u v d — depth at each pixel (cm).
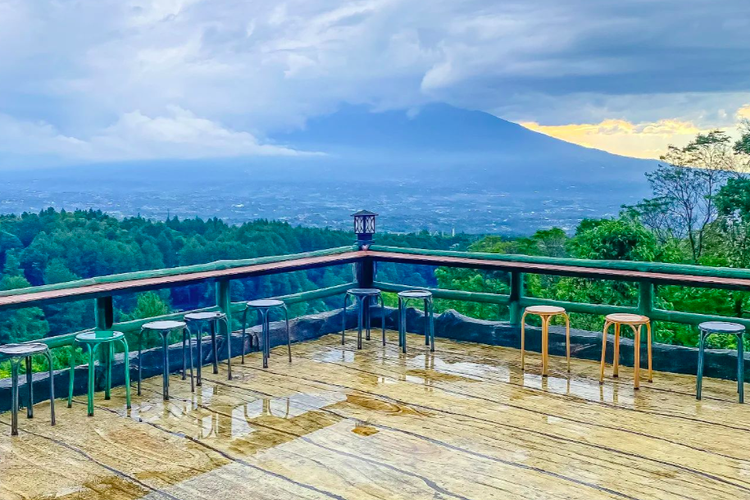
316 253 573
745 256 1559
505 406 386
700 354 396
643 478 285
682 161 1599
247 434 344
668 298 1359
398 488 277
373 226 611
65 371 416
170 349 466
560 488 275
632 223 1442
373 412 378
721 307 1344
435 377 450
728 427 349
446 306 1784
